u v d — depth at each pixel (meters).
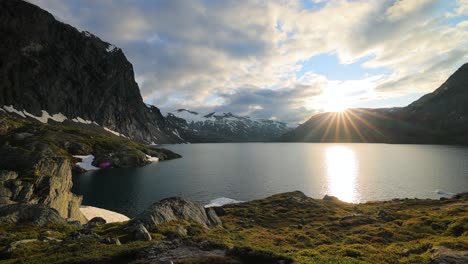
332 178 124.00
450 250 21.09
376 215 47.53
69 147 166.62
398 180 114.38
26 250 23.38
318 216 51.53
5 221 36.03
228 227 44.00
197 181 119.19
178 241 21.45
